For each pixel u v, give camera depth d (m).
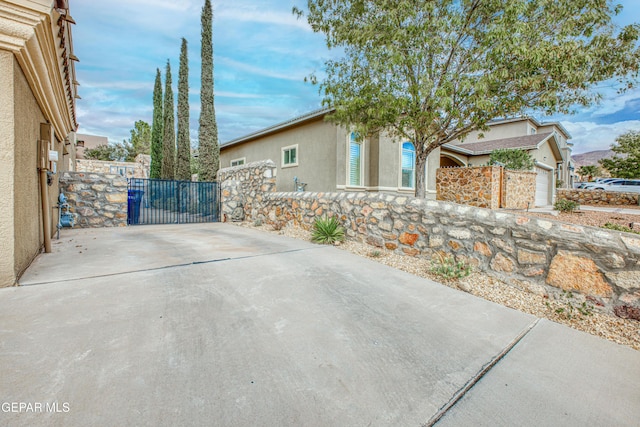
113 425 1.60
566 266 3.61
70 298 3.14
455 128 6.88
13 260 3.36
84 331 2.51
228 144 17.05
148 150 44.03
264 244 6.35
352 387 2.04
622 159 25.55
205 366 2.16
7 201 3.26
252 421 1.69
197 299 3.30
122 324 2.67
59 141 7.77
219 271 4.30
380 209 5.91
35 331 2.47
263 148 14.78
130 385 1.91
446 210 4.88
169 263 4.63
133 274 4.04
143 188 11.75
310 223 7.67
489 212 4.42
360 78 6.48
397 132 7.74
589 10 5.13
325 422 1.71
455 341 2.72
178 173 17.80
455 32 6.02
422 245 5.20
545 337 2.87
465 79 5.59
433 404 1.92
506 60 5.51
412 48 6.00
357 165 11.61
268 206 9.45
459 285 4.09
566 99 6.09
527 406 1.94
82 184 8.82
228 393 1.90
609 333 2.98
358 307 3.33
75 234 7.46
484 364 2.39
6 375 1.92
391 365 2.31
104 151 40.16
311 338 2.64
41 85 4.16
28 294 3.19
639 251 3.14
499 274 4.21
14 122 3.27
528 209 11.62
